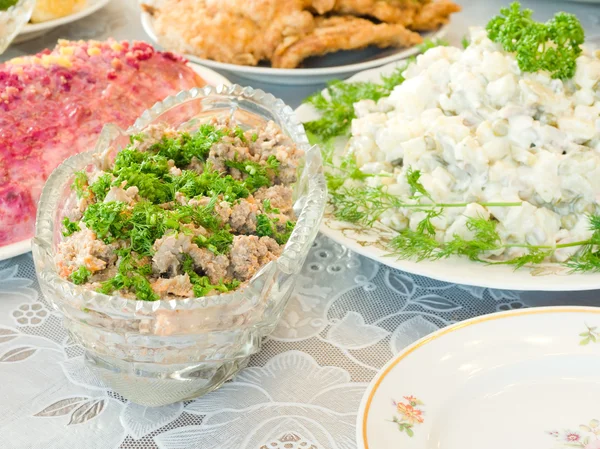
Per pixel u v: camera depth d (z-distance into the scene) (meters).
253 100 0.67
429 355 0.56
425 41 0.89
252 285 0.53
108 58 0.77
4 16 0.82
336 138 0.76
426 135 0.67
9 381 0.58
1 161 0.67
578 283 0.60
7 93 0.71
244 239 0.55
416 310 0.63
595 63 0.67
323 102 0.78
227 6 0.88
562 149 0.65
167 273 0.54
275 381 0.58
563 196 0.65
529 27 0.67
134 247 0.54
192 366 0.55
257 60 0.88
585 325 0.58
